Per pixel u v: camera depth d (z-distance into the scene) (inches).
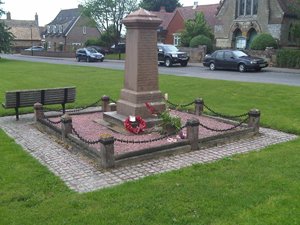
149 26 381.7
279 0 1397.6
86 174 268.7
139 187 238.7
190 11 2142.0
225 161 289.3
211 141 337.4
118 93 642.8
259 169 268.2
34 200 221.3
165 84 724.7
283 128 394.0
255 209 206.8
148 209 208.2
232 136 353.4
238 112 475.5
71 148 325.7
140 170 276.5
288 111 466.9
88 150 304.3
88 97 611.2
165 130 353.1
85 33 2893.7
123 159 286.2
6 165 282.5
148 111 391.9
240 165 278.7
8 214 205.2
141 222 195.0
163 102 401.7
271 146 331.9
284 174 257.1
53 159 301.3
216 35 1610.5
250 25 1473.9
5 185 243.8
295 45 1418.6
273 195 224.1
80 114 466.6
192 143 323.0
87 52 1656.0
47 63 1460.4
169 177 256.1
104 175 266.8
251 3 1477.6
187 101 559.5
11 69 1127.6
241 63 1038.4
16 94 433.4
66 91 467.5
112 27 2160.4
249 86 660.7
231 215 201.3
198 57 1462.8
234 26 1530.5
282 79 816.3
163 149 307.7
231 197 221.5
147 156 296.7
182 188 235.5
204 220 196.1
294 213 201.9
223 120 425.7
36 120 409.7
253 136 370.6
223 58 1082.7
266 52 1217.4
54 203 217.3
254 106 507.8
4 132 387.2
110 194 228.5
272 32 1411.2
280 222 192.9
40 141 353.7
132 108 388.8
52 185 245.6
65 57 2233.0
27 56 2380.7
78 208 211.2
